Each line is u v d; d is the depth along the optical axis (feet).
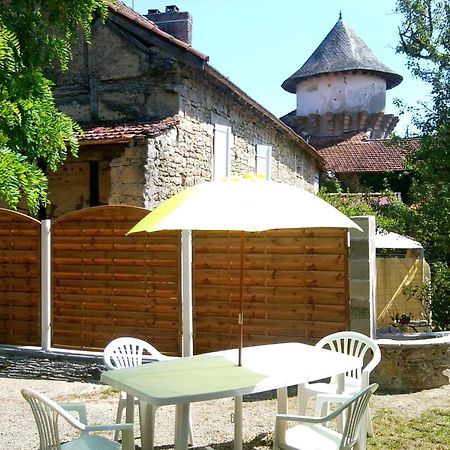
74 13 18.79
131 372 15.60
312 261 24.20
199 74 39.58
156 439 18.93
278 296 24.68
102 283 26.89
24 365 27.30
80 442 14.19
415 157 37.81
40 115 15.80
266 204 14.58
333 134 101.24
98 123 39.32
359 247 23.57
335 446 14.01
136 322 26.37
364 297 23.50
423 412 20.94
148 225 15.05
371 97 99.81
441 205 34.45
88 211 26.99
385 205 53.31
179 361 16.88
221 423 20.48
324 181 79.61
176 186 37.06
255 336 24.98
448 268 34.04
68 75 40.81
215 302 25.54
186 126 38.78
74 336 27.32
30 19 18.25
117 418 18.67
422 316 35.01
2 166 12.05
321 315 24.08
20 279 28.12
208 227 13.64
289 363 16.52
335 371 16.03
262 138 53.52
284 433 14.21
